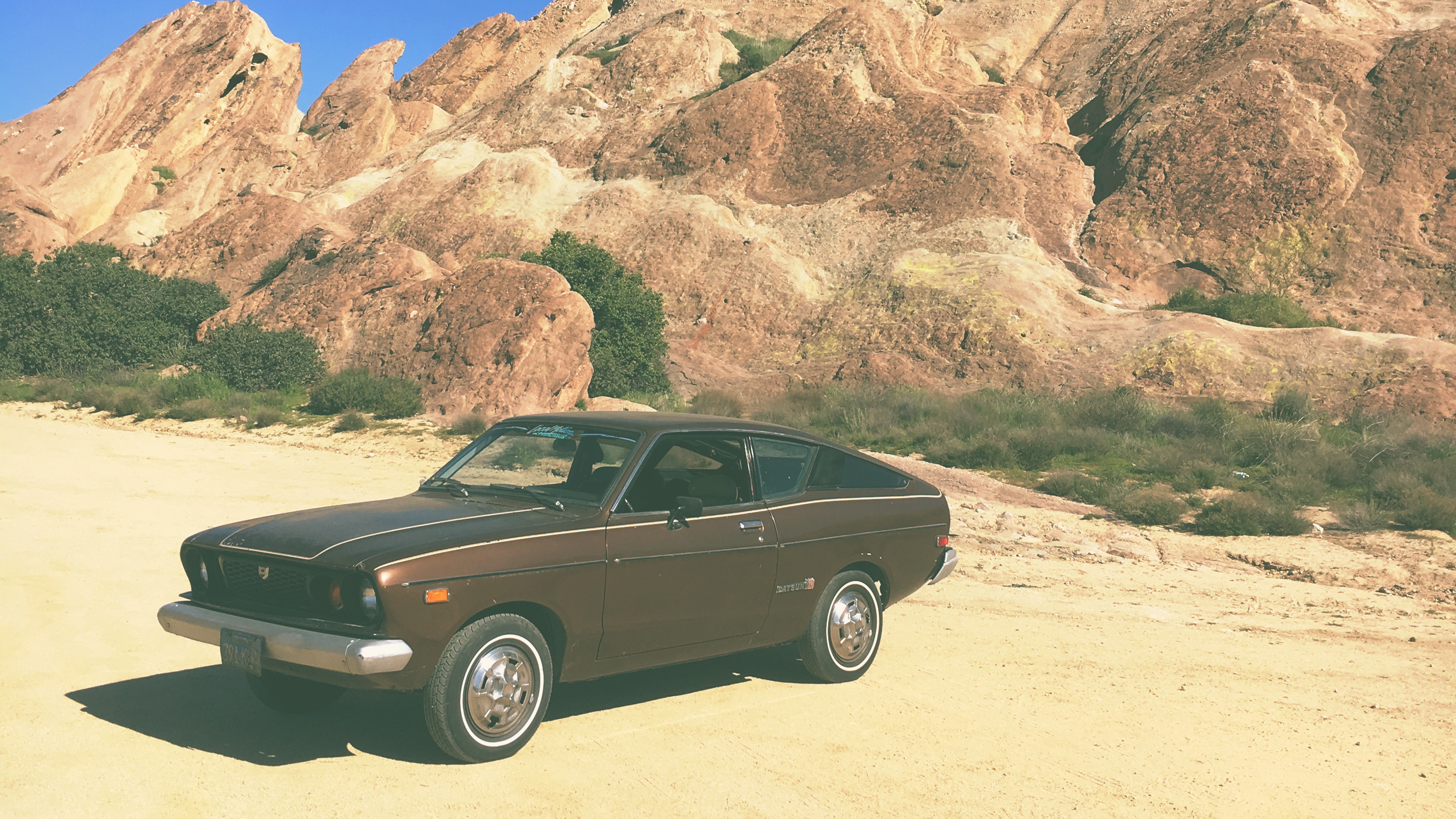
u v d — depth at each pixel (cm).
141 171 7144
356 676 399
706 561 507
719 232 4484
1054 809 412
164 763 425
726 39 6450
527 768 434
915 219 4288
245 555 443
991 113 4747
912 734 502
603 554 468
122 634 641
